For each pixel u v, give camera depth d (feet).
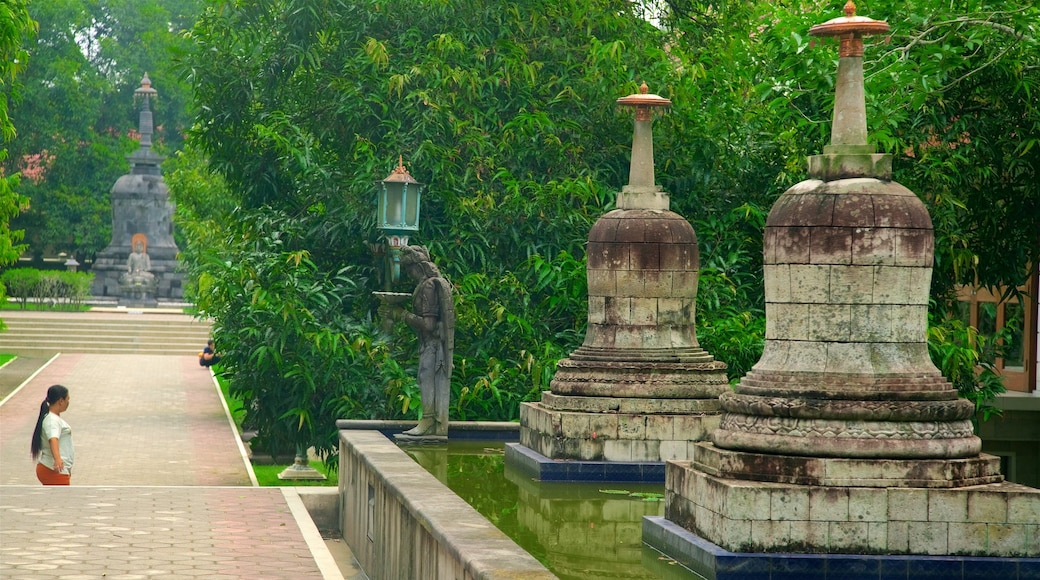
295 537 35.45
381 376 52.60
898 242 23.76
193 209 107.14
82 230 203.00
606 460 36.06
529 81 54.85
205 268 57.57
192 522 37.35
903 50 42.06
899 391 23.48
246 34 59.77
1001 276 51.93
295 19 57.21
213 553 32.86
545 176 55.72
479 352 52.42
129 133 221.05
